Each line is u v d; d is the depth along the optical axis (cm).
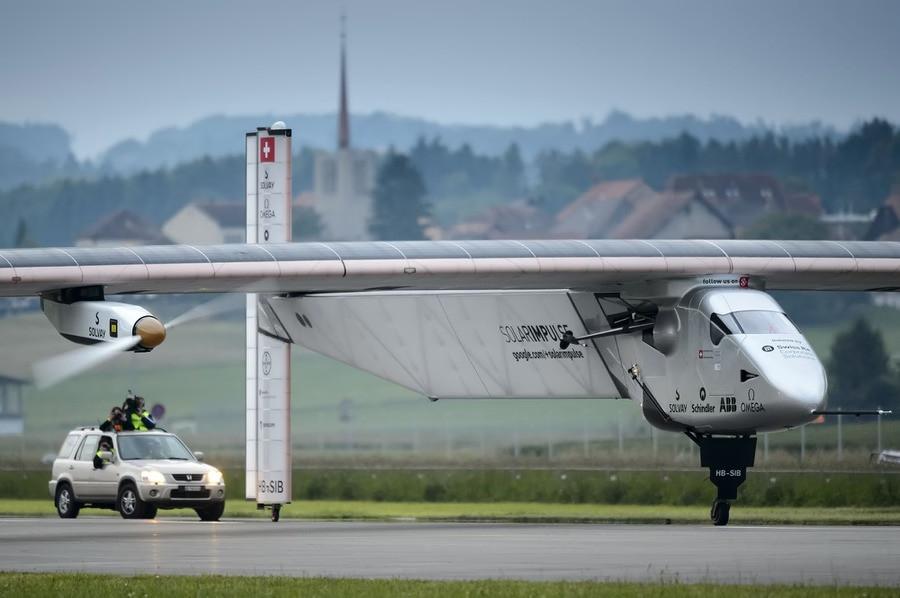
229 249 11900
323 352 13262
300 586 6775
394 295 13462
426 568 7769
